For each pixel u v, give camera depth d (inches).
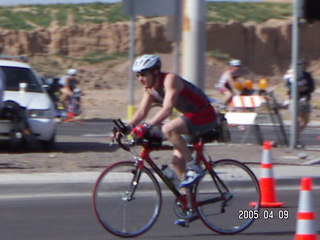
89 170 578.2
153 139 380.5
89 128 1046.4
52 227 410.6
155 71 369.4
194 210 386.9
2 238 382.3
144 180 384.5
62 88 1157.7
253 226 418.9
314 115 1291.8
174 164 384.8
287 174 567.8
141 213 384.5
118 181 380.5
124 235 381.4
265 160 474.3
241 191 400.2
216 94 1813.5
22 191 506.3
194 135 380.8
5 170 565.3
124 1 622.5
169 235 394.0
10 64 743.1
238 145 743.1
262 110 1111.6
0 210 457.4
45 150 703.1
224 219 395.9
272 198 475.8
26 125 670.5
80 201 490.0
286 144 748.0
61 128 1034.7
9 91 706.8
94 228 409.1
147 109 379.2
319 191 536.1
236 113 774.5
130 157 637.3
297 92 718.5
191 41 621.0
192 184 378.6
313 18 628.4
